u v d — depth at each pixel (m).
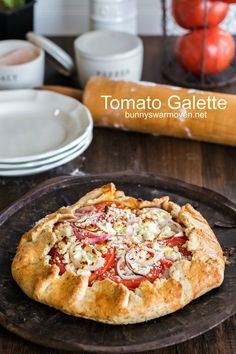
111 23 1.29
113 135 1.10
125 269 0.72
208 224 0.83
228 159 1.04
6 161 0.94
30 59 1.19
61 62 1.23
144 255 0.74
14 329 0.69
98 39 1.20
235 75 1.25
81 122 1.04
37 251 0.76
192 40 1.20
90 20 1.31
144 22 1.49
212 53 1.19
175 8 1.19
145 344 0.66
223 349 0.70
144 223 0.78
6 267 0.78
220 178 0.99
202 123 1.04
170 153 1.05
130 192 0.90
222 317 0.69
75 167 1.02
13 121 1.07
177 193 0.90
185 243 0.76
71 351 0.70
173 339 0.67
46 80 1.26
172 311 0.70
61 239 0.77
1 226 0.84
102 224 0.78
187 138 1.08
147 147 1.07
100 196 0.84
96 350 0.66
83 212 0.82
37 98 1.10
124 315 0.68
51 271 0.72
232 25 1.49
